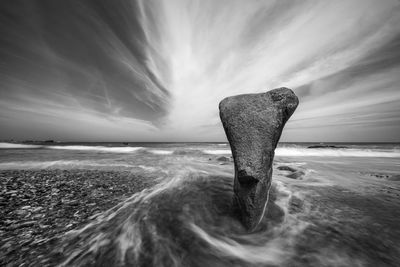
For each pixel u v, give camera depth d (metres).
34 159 12.14
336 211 4.06
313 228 3.36
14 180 5.94
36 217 3.45
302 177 7.08
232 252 2.79
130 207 4.12
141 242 2.91
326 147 25.39
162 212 3.96
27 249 2.53
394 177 7.07
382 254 2.62
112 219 3.52
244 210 3.32
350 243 2.89
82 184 5.67
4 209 3.71
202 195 5.04
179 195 5.00
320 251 2.74
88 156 14.48
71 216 3.56
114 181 6.24
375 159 14.60
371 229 3.28
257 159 3.10
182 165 10.28
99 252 2.58
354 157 16.34
